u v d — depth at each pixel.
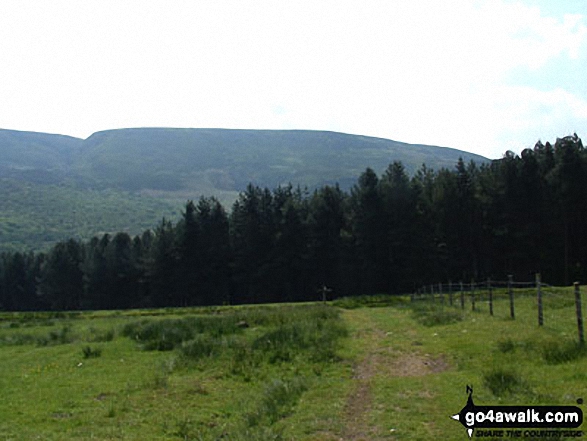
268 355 16.67
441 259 67.88
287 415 10.62
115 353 19.39
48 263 89.88
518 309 23.67
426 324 21.89
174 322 25.30
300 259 72.44
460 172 70.62
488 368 12.34
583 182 61.34
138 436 9.91
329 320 25.23
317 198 76.56
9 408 12.21
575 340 13.36
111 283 83.69
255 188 81.38
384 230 68.62
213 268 75.25
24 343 24.48
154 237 81.38
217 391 13.18
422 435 8.45
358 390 12.14
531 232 63.25
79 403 12.52
